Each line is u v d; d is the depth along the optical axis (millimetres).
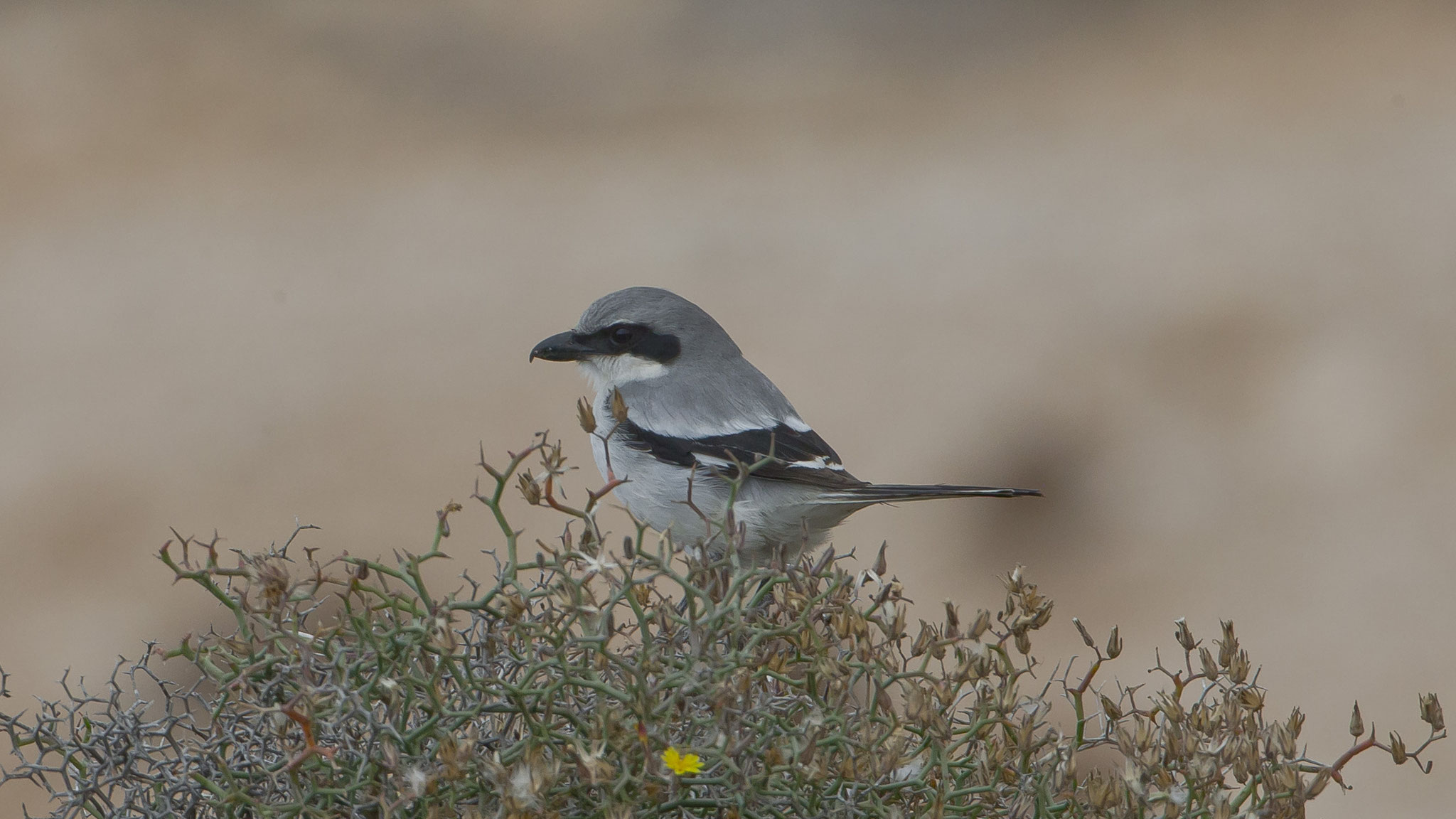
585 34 35594
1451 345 16609
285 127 30391
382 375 18781
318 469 16125
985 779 3619
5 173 28391
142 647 11055
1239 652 3738
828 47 34875
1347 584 12406
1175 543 13312
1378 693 10883
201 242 24703
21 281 23016
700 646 3463
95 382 18875
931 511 14156
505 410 17438
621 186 26781
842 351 18719
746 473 3902
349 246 24078
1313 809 9891
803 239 22844
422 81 34406
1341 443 14719
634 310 7238
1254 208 21516
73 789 3617
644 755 3295
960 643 3738
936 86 31797
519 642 3766
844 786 3568
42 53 33688
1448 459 14180
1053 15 34500
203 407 18203
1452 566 12117
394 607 3488
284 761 3549
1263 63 29203
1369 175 22141
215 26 35781
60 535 14938
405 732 3445
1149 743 3521
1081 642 11562
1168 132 26000
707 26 36875
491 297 21344
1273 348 17078
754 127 30031
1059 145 26234
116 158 28547
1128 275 19703
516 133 30984
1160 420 15711
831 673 3506
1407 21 30453
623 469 7016
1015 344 18141
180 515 15219
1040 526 13883
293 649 3570
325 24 35750
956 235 22219
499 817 3213
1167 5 34625
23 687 12008
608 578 3430
